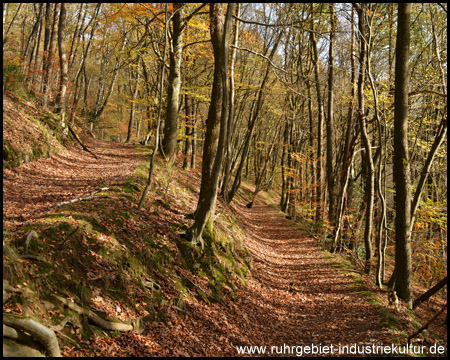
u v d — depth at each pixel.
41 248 5.41
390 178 21.05
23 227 5.96
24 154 11.60
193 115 18.45
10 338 3.97
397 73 10.33
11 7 24.44
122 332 5.54
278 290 11.23
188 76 19.22
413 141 15.95
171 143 15.62
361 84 13.03
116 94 37.72
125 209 8.52
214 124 10.14
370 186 13.60
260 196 38.62
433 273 15.36
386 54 17.98
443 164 16.12
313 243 18.62
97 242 6.48
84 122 27.97
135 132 36.91
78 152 17.00
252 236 17.58
